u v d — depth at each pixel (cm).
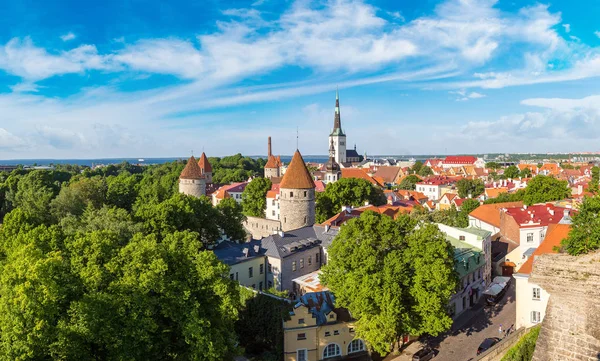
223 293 3691
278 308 4769
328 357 4716
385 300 4109
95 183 10544
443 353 4653
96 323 3159
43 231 4550
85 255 3684
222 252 6469
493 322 5375
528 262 4769
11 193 11469
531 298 4603
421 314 4250
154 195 10162
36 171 12638
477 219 8456
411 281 4384
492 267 7131
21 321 2869
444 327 4266
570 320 2052
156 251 3756
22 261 3183
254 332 4894
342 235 4778
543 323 2144
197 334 3350
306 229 7656
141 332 3222
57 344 2930
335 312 4869
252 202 12450
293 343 4584
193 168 11700
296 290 6341
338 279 4622
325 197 10575
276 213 11875
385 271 4312
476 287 6203
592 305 1984
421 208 9888
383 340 4247
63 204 8656
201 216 7162
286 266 6556
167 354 3625
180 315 3553
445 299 4312
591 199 3519
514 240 7369
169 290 3572
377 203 11431
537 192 10319
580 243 3331
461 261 5797
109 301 3262
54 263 3225
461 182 14750
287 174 8738
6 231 5484
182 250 4116
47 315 3027
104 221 6225
